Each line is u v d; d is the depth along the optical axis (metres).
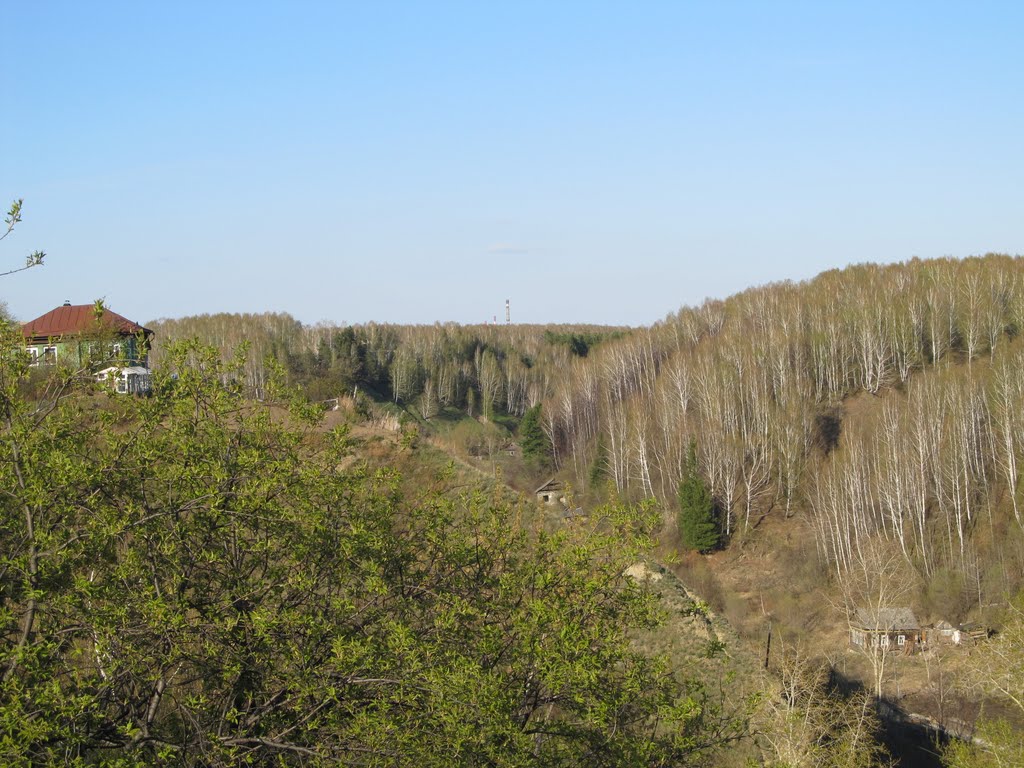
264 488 9.55
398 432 24.48
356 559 10.44
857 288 88.38
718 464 59.69
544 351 112.50
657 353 87.62
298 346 90.44
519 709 10.11
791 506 59.06
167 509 9.41
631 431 66.44
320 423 11.26
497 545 11.58
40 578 8.73
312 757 8.93
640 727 11.02
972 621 43.84
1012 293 76.94
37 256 8.60
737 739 11.80
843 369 71.75
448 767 8.66
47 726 7.42
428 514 11.42
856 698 27.95
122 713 9.00
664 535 56.56
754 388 66.12
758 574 52.69
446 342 106.31
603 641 10.50
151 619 8.54
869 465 56.41
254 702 9.67
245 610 9.61
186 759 8.73
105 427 9.77
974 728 29.48
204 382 10.48
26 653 7.81
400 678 9.19
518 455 75.25
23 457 8.92
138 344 10.32
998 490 54.19
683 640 23.41
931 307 74.56
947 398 58.47
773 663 27.88
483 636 10.15
